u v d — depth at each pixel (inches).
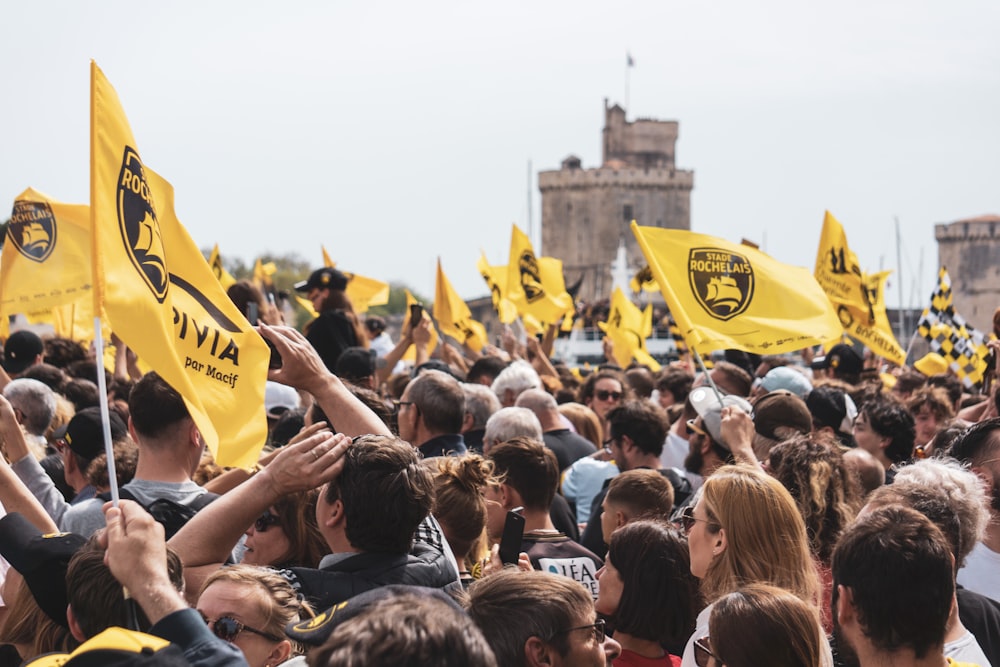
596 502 409.7
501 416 414.0
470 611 217.5
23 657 237.6
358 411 259.8
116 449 350.9
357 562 236.5
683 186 6919.3
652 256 433.7
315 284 584.4
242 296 506.0
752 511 253.6
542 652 212.1
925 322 923.4
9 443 320.2
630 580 271.1
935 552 202.8
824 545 300.0
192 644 166.9
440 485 303.9
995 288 5634.8
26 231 544.7
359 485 234.2
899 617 200.7
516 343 1016.9
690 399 411.8
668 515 351.6
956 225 5698.8
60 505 324.2
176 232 258.7
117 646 152.3
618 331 1108.5
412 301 698.8
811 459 312.5
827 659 222.1
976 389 918.4
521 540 308.7
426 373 406.3
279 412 490.6
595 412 645.3
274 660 225.0
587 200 6860.2
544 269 1045.2
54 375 540.1
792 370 547.2
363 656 134.7
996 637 260.8
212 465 370.9
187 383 234.7
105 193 229.1
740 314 437.1
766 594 214.7
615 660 271.0
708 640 236.1
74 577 203.9
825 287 735.1
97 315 220.5
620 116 7091.5
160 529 178.7
